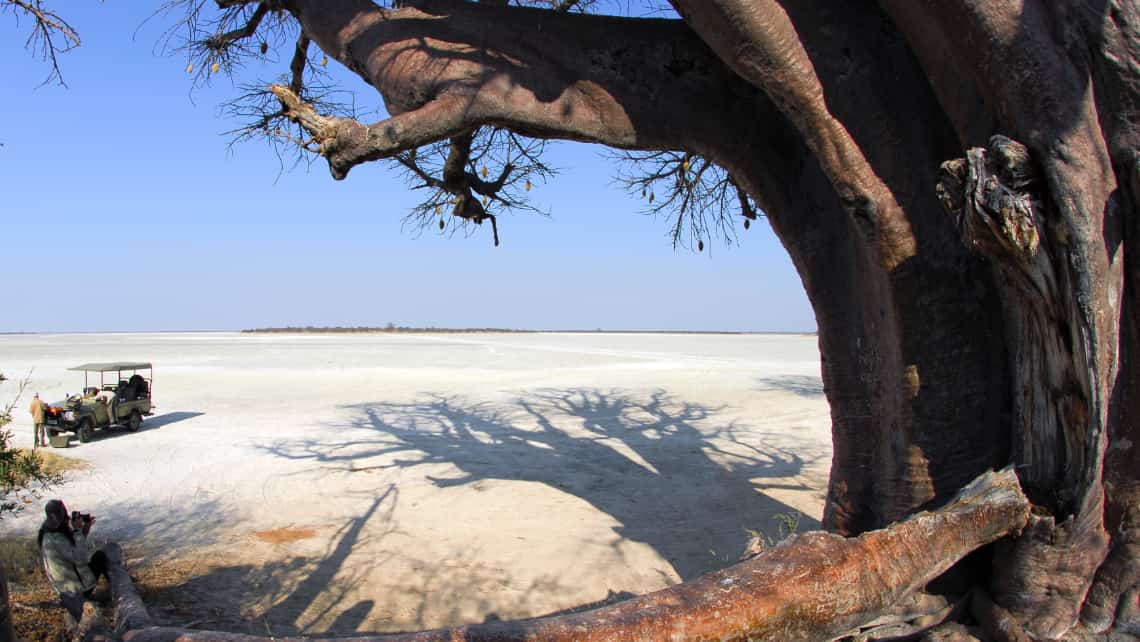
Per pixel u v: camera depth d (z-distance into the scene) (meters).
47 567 7.44
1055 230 3.77
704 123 6.02
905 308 4.87
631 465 15.32
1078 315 3.84
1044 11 3.79
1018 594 4.46
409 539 10.45
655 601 3.64
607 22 6.18
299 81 8.82
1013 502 4.29
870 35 4.70
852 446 5.86
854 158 4.75
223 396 27.20
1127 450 4.19
